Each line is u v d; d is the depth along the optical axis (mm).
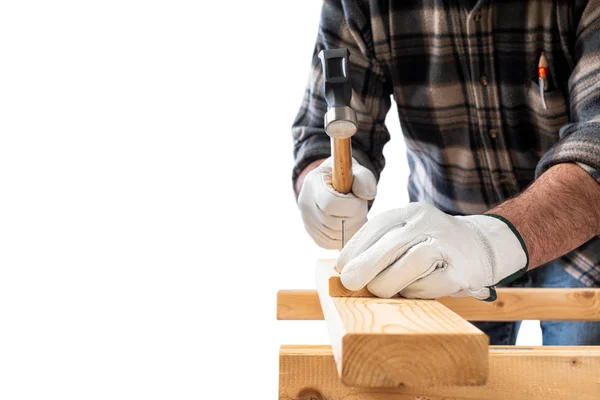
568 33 1360
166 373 3270
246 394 3227
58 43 3465
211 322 3445
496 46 1432
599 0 1233
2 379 3170
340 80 963
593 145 1038
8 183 3467
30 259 3449
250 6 3445
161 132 3490
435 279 896
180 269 3484
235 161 3482
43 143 3488
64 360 3293
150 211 3498
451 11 1433
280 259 3492
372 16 1507
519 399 955
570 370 963
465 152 1540
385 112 1647
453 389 946
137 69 3473
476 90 1465
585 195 1022
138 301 3451
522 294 1382
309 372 965
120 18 3457
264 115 3475
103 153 3494
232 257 3494
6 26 3451
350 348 651
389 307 829
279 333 3436
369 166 1579
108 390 3168
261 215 3502
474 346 646
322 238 1415
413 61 1513
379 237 956
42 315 3408
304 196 1396
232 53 3449
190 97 3471
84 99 3480
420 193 1743
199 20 3443
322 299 1012
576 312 1369
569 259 1542
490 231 958
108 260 3477
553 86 1415
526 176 1523
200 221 3500
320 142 1585
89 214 3492
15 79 3465
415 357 649
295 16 3438
